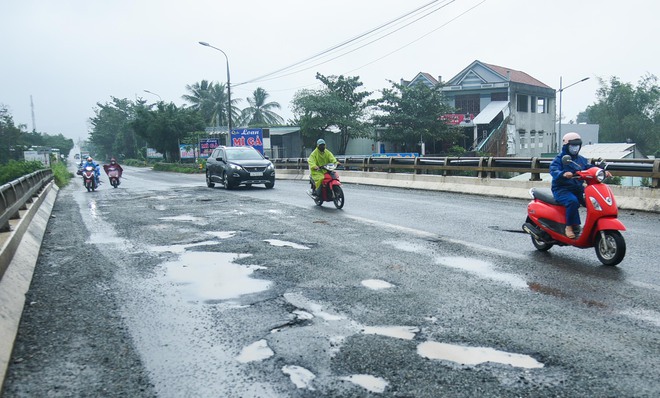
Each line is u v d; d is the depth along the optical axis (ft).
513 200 42.68
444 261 20.66
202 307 15.37
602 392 9.76
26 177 34.60
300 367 11.05
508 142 137.39
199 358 11.68
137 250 24.25
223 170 62.28
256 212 37.40
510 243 24.21
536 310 14.43
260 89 214.69
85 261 22.07
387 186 60.75
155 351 12.14
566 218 20.44
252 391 10.05
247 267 20.26
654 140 197.88
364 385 10.19
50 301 16.28
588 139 180.65
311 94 141.79
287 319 14.11
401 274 18.71
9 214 22.84
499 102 138.41
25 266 19.79
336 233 27.63
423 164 56.95
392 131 129.80
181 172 145.79
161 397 9.93
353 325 13.51
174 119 182.29
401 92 136.15
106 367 11.32
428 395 9.75
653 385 9.98
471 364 11.05
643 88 208.23
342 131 139.13
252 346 12.28
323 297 16.05
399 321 13.75
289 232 28.22
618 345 11.88
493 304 15.05
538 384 10.11
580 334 12.59
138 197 53.16
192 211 38.91
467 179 49.83
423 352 11.71
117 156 337.93
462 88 143.43
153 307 15.49
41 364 11.53
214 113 205.57
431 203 41.14
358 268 19.70
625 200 35.47
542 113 154.81
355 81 144.05
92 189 70.64
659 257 20.63
